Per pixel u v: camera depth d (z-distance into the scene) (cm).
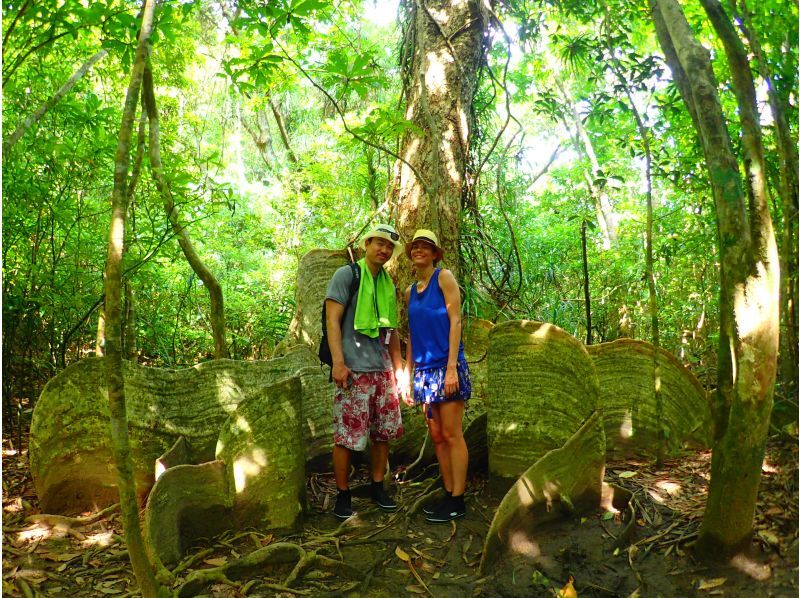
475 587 239
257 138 1174
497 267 521
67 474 304
